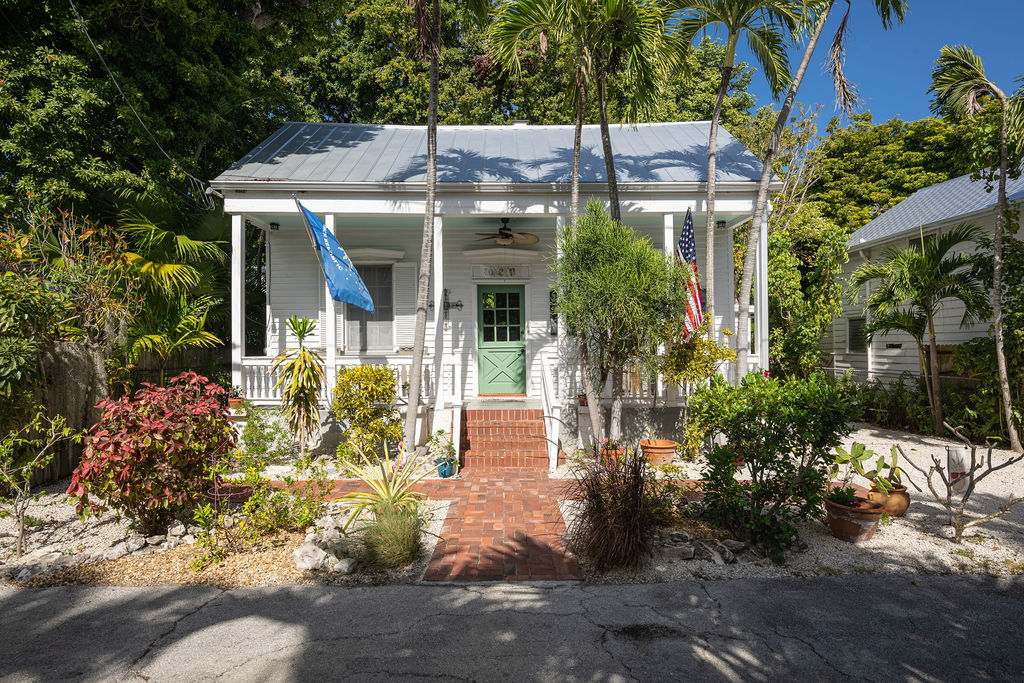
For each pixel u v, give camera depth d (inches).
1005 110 380.8
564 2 314.2
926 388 495.8
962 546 228.2
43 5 405.7
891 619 173.9
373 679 144.9
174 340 395.9
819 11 361.4
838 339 714.8
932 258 444.1
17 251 301.3
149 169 445.1
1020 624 170.7
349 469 287.7
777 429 229.0
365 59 865.5
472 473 350.3
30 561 215.5
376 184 406.6
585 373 350.6
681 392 397.4
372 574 207.0
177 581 201.9
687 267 354.0
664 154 501.7
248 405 365.7
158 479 223.0
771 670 148.3
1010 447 413.4
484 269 502.0
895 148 1005.8
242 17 565.0
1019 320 407.8
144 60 450.0
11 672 149.0
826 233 639.8
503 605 184.4
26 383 284.0
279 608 182.7
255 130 706.8
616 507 211.6
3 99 373.1
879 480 265.7
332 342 407.2
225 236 534.3
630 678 145.2
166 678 146.0
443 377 393.1
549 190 413.1
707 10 363.9
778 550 212.8
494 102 825.5
